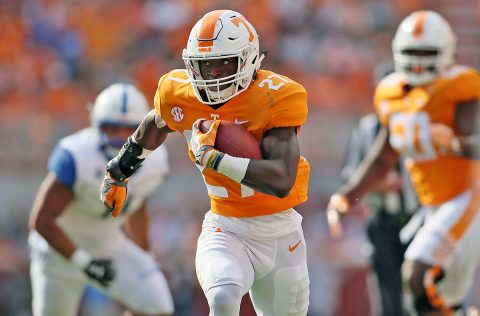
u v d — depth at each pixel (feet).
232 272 39.22
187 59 38.58
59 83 136.26
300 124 38.83
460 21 138.62
